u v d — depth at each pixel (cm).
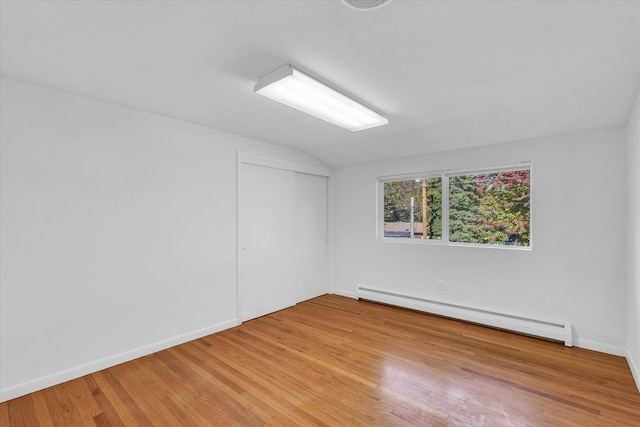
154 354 274
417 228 410
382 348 284
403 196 423
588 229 283
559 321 295
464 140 333
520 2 133
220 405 200
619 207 268
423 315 378
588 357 263
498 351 276
